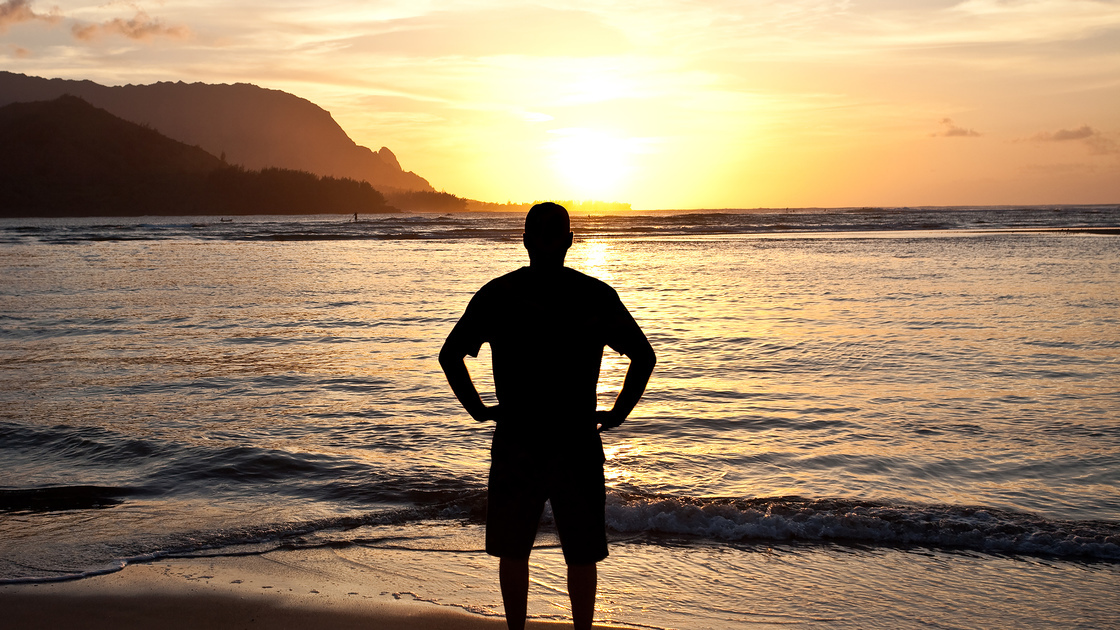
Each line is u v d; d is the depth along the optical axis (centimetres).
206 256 4134
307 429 707
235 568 404
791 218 13012
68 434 682
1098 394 834
